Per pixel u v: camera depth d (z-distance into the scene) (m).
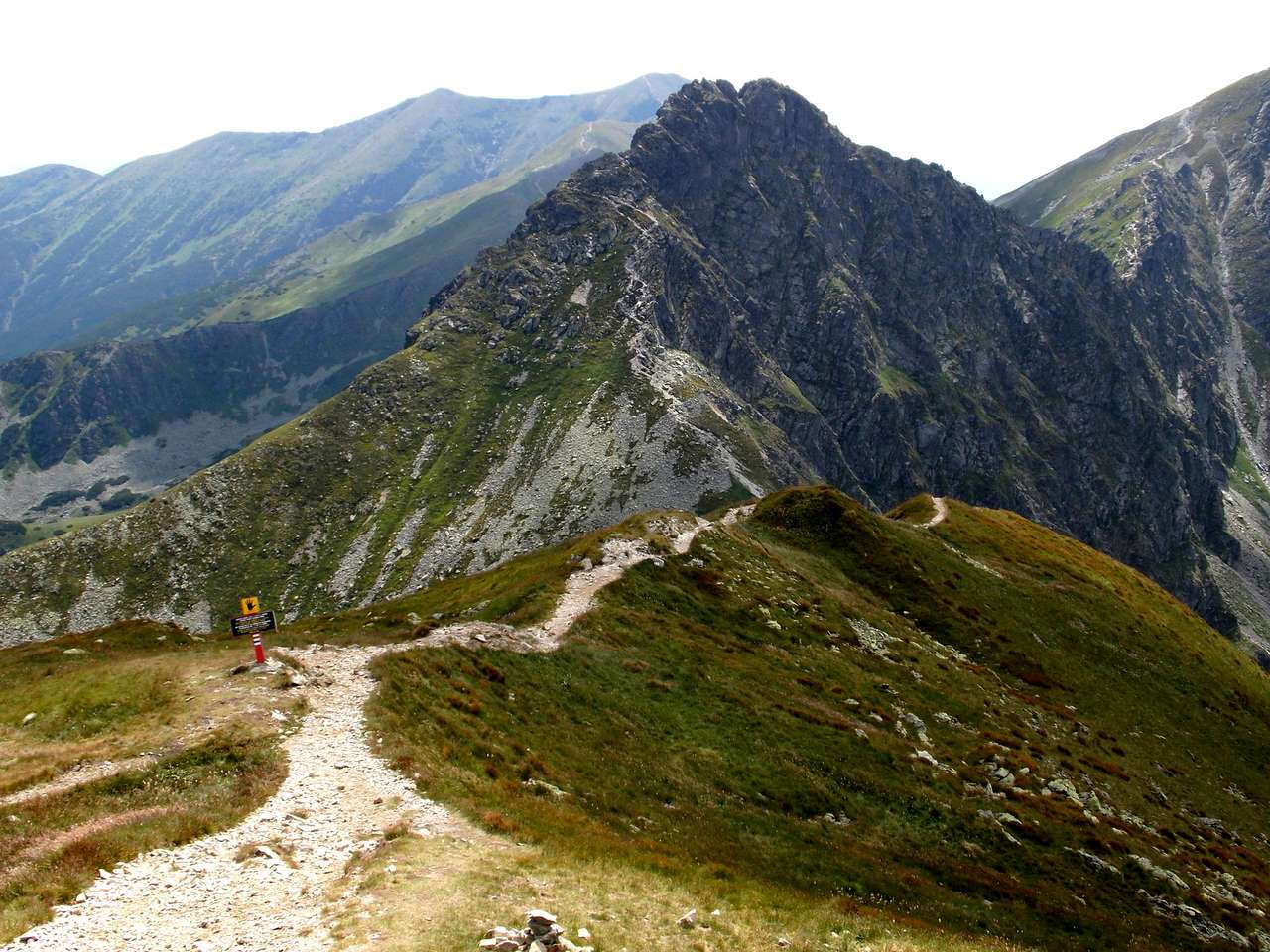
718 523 86.44
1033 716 65.88
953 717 59.09
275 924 18.03
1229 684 94.19
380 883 19.94
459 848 23.09
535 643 47.41
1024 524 129.88
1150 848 48.22
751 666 54.19
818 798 40.44
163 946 17.05
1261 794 70.94
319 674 37.06
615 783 35.09
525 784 30.91
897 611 81.25
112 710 33.22
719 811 35.88
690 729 43.34
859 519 95.00
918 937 24.66
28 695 36.09
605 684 45.12
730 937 20.84
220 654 41.06
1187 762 70.94
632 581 61.91
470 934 17.53
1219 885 47.56
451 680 38.47
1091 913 38.00
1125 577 120.75
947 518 116.56
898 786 44.41
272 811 24.66
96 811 24.00
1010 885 38.12
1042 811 47.66
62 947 16.88
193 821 23.30
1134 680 84.12
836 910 26.19
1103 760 62.50
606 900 21.31
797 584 74.88
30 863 19.98
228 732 29.64
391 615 71.50
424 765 28.89
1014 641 81.19
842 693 55.31
